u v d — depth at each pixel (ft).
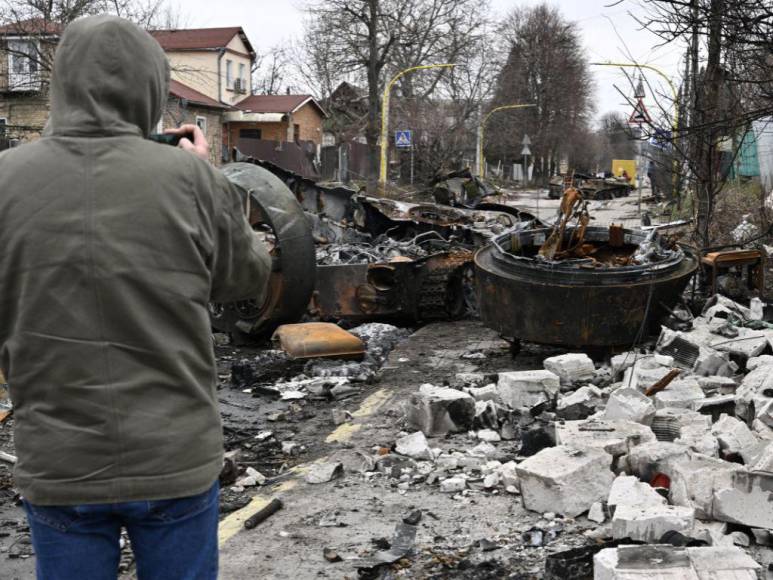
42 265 7.48
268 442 22.21
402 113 161.79
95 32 7.89
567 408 22.25
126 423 7.41
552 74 251.80
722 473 15.31
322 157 165.27
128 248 7.52
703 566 12.58
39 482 7.45
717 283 36.73
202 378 7.89
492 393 23.71
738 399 21.29
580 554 13.85
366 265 37.32
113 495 7.39
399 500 17.52
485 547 15.03
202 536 7.82
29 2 83.41
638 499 15.25
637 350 27.55
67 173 7.63
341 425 23.48
